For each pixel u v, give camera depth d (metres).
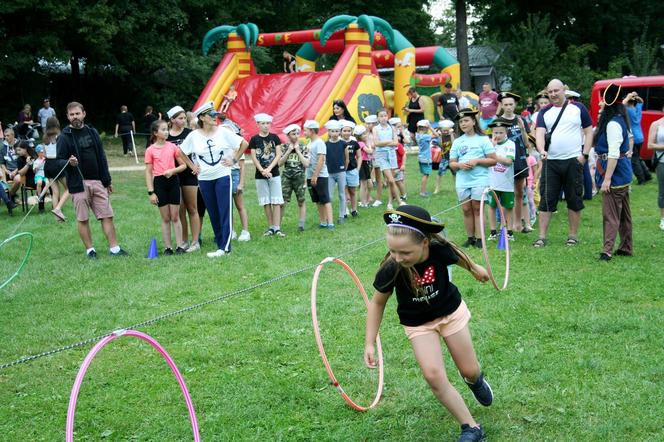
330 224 11.27
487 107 18.75
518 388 4.83
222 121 10.84
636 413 4.40
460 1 38.34
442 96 19.72
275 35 25.14
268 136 10.66
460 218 11.67
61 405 4.93
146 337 3.89
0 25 29.52
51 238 11.09
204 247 10.14
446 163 14.29
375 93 22.44
